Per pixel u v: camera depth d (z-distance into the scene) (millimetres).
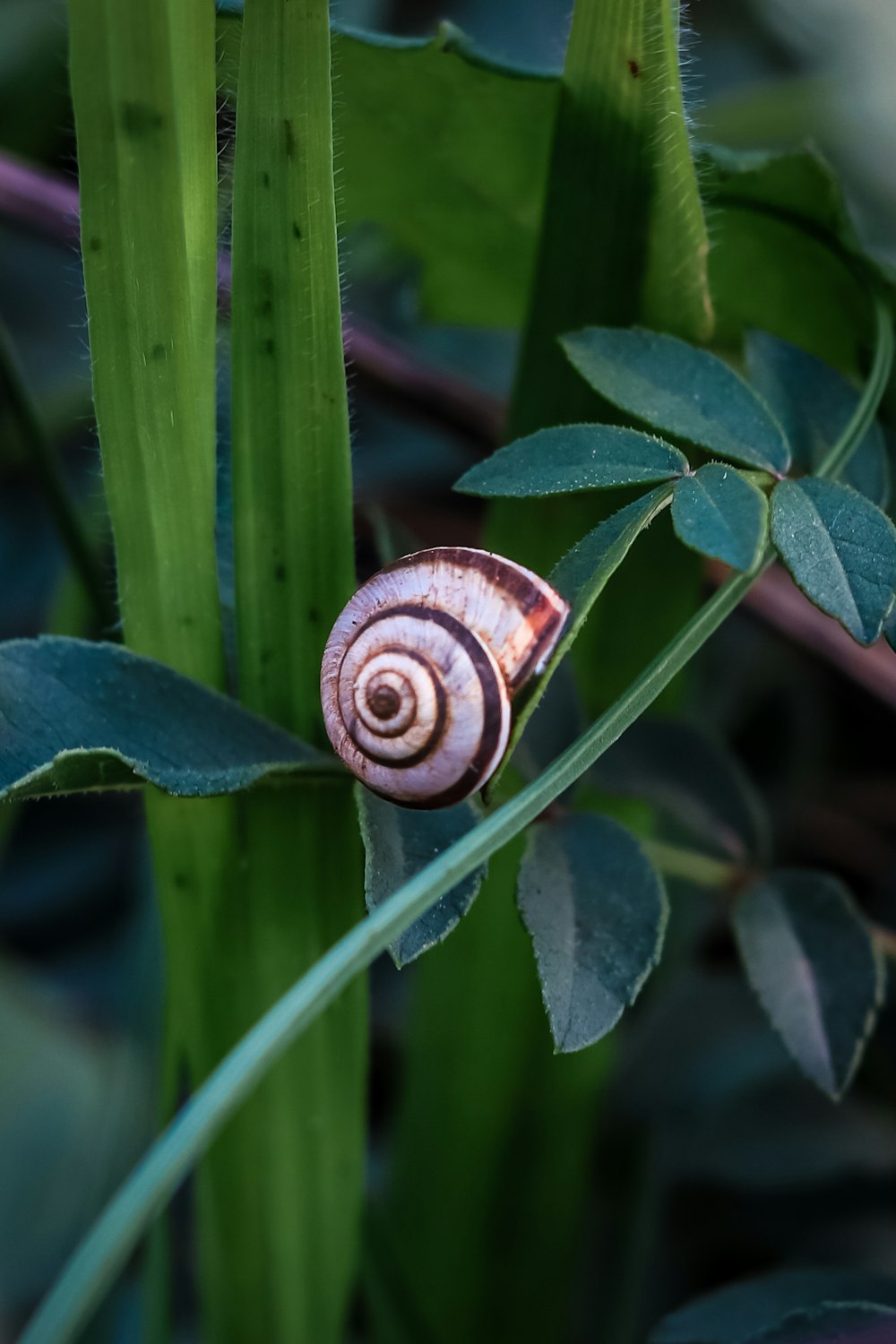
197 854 240
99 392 226
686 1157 333
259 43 219
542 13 519
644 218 243
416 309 301
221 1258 253
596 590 216
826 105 433
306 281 226
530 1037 270
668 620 258
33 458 282
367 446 464
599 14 237
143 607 234
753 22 507
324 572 234
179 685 231
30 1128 326
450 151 270
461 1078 273
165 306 224
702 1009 355
